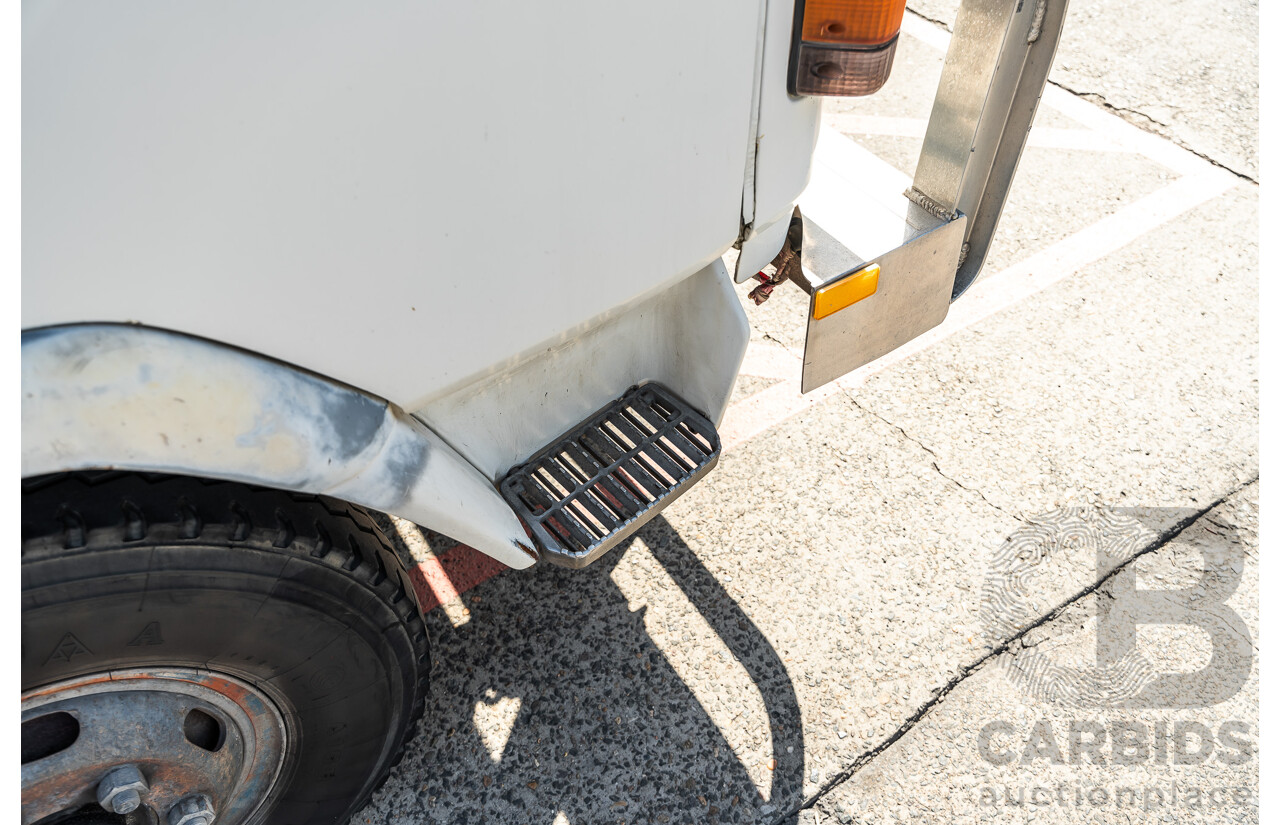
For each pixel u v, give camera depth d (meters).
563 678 2.29
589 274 1.53
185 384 1.18
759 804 2.09
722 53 1.45
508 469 1.97
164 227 1.08
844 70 1.54
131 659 1.34
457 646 2.35
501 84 1.24
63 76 0.95
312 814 1.80
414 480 1.47
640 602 2.45
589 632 2.38
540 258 1.45
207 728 1.59
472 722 2.21
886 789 2.12
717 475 2.75
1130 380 3.09
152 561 1.27
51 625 1.23
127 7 0.95
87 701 1.35
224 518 1.33
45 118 0.96
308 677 1.56
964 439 2.89
